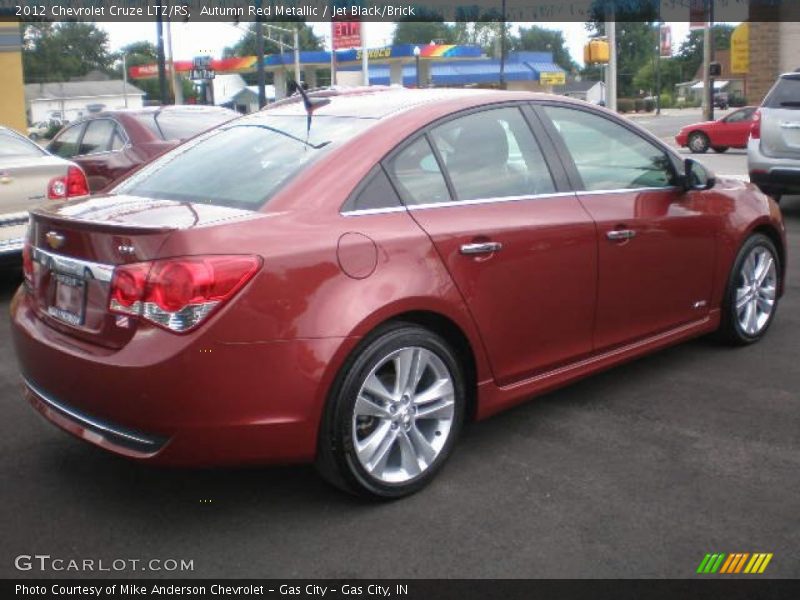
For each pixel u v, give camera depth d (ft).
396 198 12.32
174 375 10.33
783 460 13.19
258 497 12.28
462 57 158.61
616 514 11.62
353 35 140.36
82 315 11.48
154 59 297.94
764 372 17.15
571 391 16.29
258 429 10.77
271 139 13.47
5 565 10.58
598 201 14.75
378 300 11.46
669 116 202.28
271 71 170.30
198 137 15.06
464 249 12.56
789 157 33.71
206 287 10.37
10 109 63.67
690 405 15.47
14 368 18.13
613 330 15.11
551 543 10.94
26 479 12.89
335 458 11.41
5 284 26.66
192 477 12.92
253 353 10.60
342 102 14.34
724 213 17.43
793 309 21.75
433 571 10.39
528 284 13.43
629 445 13.82
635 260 15.21
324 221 11.51
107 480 12.85
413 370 12.05
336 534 11.25
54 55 298.15
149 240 10.62
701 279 16.94
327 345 11.01
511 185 13.73
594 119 15.49
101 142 32.24
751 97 91.30
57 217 11.90
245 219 11.10
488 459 13.37
